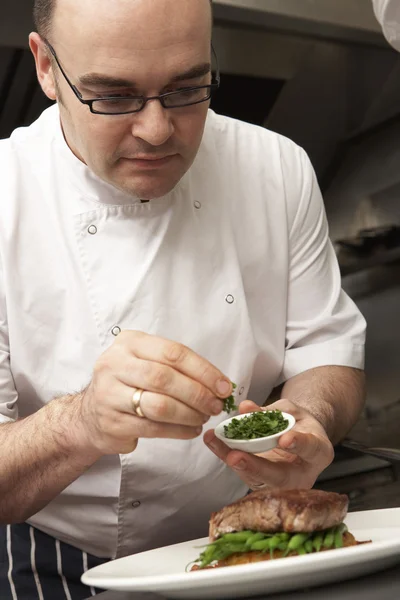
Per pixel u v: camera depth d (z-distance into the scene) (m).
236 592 0.94
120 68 1.09
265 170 1.58
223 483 1.47
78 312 1.40
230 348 1.47
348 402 1.50
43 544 1.50
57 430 1.20
